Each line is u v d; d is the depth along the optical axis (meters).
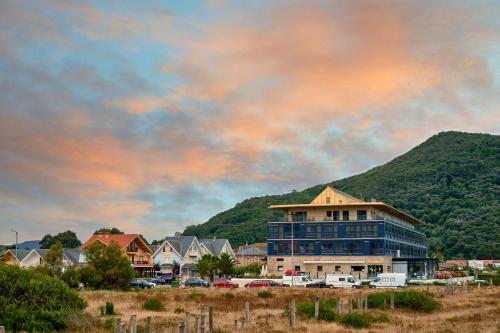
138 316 43.22
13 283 36.78
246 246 188.12
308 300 59.44
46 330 34.44
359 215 123.81
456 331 35.31
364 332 35.22
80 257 125.31
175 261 133.38
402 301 52.47
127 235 131.62
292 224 125.50
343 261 121.00
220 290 81.50
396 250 130.62
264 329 35.84
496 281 115.94
